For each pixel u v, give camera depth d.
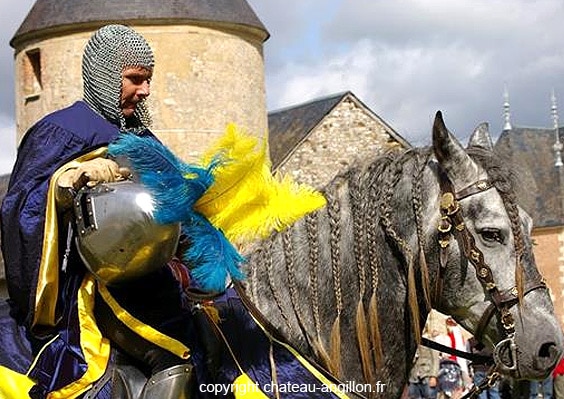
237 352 4.86
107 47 4.99
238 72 28.33
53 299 4.60
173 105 27.42
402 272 5.23
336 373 5.07
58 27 27.69
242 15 28.47
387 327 5.23
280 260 5.18
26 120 28.64
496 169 5.25
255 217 4.76
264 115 29.31
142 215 4.45
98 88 4.98
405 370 5.27
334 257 5.17
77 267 4.74
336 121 36.19
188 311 4.87
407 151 5.33
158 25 27.38
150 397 4.55
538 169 49.59
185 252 4.72
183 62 27.52
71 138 4.80
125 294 4.75
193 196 4.57
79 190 4.55
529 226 5.27
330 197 5.22
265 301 5.12
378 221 5.23
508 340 5.17
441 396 15.15
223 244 4.69
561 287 47.00
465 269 5.20
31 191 4.64
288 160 35.84
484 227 5.16
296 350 4.94
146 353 4.65
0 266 31.50
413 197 5.23
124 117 5.08
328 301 5.16
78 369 4.61
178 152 27.34
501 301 5.16
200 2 27.86
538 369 5.16
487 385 5.30
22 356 4.73
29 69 28.64
